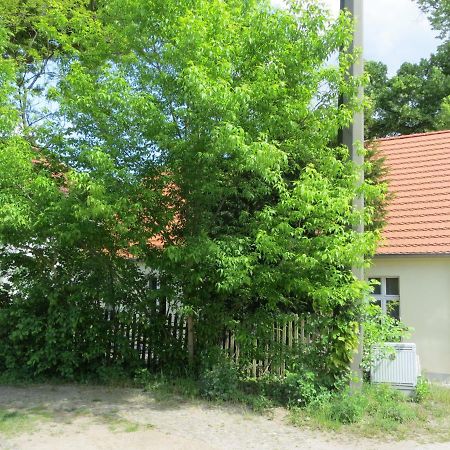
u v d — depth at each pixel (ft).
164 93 28.94
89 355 32.35
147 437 23.25
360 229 28.60
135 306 32.86
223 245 27.71
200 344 32.30
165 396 29.30
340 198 25.89
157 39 29.63
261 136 25.94
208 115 26.40
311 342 29.73
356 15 30.71
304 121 29.19
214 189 28.48
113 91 28.09
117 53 32.09
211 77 26.17
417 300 41.22
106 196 26.45
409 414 26.11
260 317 30.32
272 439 23.17
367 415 26.18
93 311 33.32
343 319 28.58
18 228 29.73
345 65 29.27
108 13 32.04
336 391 28.07
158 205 29.99
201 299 31.45
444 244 40.50
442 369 39.86
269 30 27.86
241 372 31.19
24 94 35.63
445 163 49.19
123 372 32.76
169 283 31.78
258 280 27.96
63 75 33.83
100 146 28.68
